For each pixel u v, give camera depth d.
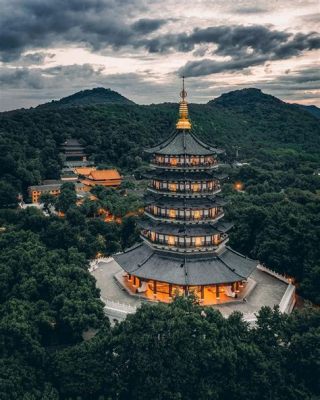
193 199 96.00
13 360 66.00
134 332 66.50
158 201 97.88
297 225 113.44
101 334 72.06
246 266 97.25
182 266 92.56
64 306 78.56
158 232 96.12
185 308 70.62
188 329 64.88
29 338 69.62
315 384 66.81
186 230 94.62
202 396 62.56
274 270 112.25
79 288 84.44
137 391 65.06
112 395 65.81
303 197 165.75
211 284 88.69
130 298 92.81
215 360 63.56
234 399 65.31
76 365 66.25
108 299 91.94
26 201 197.25
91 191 198.50
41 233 122.94
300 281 107.88
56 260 97.75
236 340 66.75
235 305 89.44
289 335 69.50
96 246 124.44
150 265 94.94
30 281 86.50
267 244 111.50
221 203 98.25
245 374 65.75
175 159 94.81
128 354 66.31
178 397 61.66
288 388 64.62
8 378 62.50
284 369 66.31
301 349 66.75
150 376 63.59
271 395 64.19
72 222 134.75
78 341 80.25
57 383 67.88
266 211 124.25
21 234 113.50
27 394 60.94
